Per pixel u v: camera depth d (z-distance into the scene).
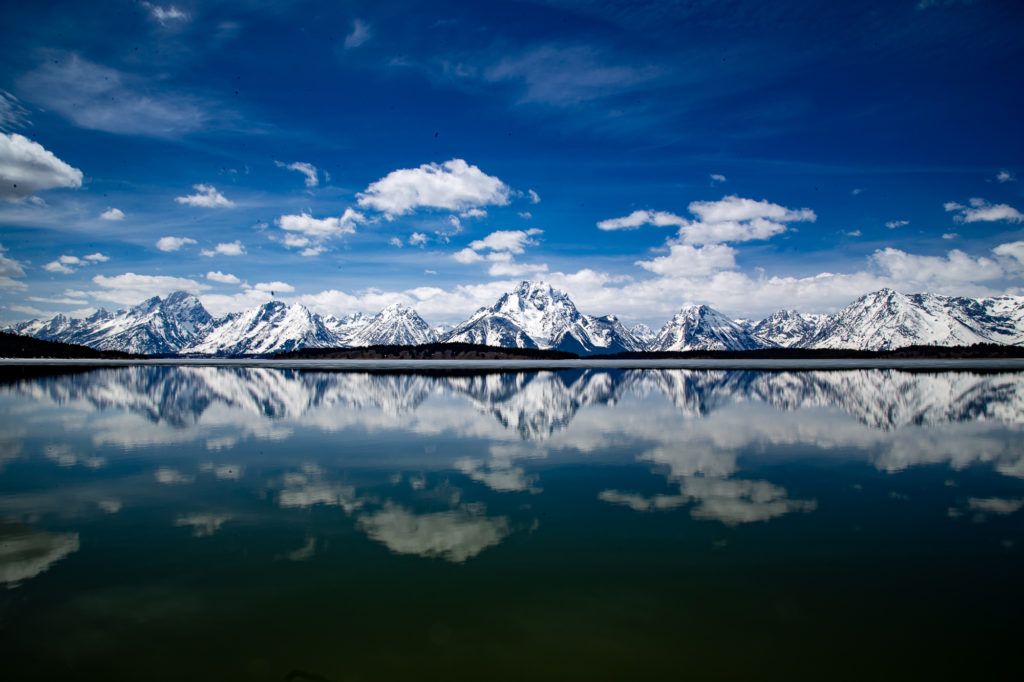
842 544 16.73
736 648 11.22
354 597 13.38
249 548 16.47
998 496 22.00
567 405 56.38
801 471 26.41
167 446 33.31
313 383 92.19
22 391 72.62
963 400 59.69
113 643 11.51
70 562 15.50
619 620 12.29
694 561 15.48
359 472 26.31
